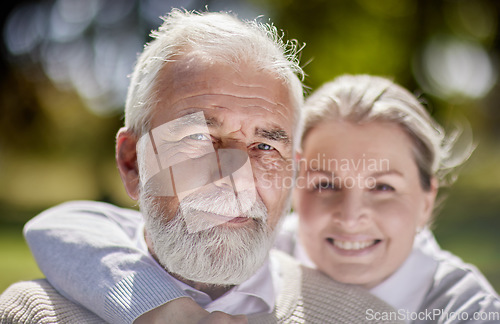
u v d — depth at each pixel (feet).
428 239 7.00
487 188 36.01
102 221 5.77
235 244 4.60
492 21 43.50
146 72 5.07
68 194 40.83
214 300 5.05
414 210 5.79
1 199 37.29
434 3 39.24
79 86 38.75
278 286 5.49
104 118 38.88
